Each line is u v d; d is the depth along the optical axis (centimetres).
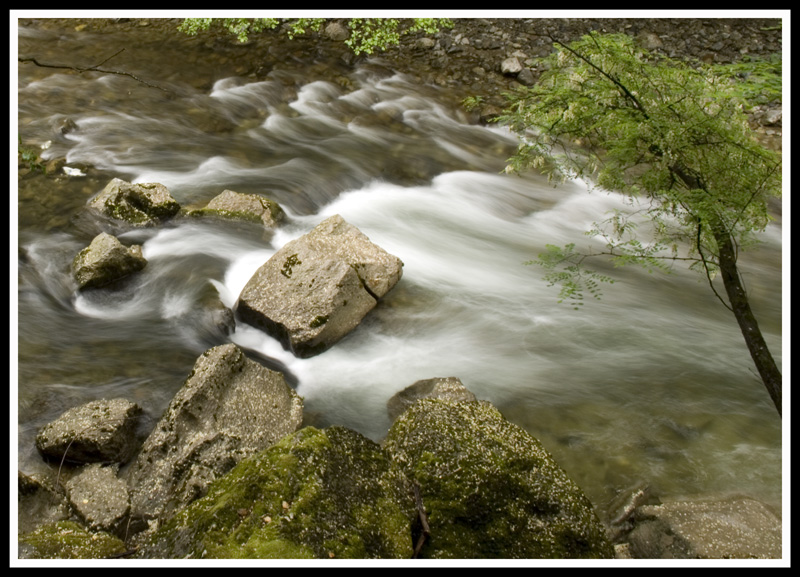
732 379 581
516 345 617
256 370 498
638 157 420
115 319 611
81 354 559
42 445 451
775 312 691
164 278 657
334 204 842
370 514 331
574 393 562
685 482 478
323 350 587
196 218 744
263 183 846
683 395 561
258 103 1067
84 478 434
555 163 486
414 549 341
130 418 478
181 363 562
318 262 607
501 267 742
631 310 677
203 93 1077
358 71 1188
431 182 916
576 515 372
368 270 631
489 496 365
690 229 430
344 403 543
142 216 728
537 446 403
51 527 363
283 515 311
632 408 547
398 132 1034
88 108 989
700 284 731
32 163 780
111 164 855
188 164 881
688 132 398
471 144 1026
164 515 413
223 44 1214
